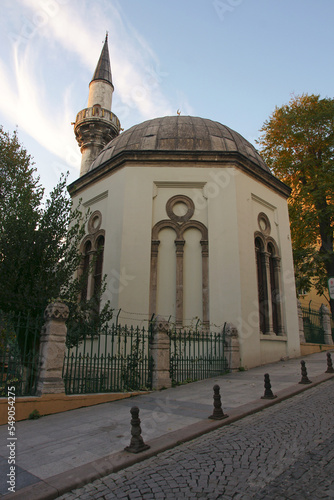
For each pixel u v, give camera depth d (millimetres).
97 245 16156
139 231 14391
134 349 10859
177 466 4645
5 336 7930
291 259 17703
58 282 9320
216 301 13836
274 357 15062
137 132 17484
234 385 10180
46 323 8461
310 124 22172
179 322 13688
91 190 17062
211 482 4105
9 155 17406
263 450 5016
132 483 4246
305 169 22859
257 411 7309
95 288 15398
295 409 7336
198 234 14930
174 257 14648
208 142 16422
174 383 10586
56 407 7820
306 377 9992
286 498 3678
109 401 8930
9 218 9266
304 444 5180
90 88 26516
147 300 13617
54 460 4957
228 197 14852
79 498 3979
